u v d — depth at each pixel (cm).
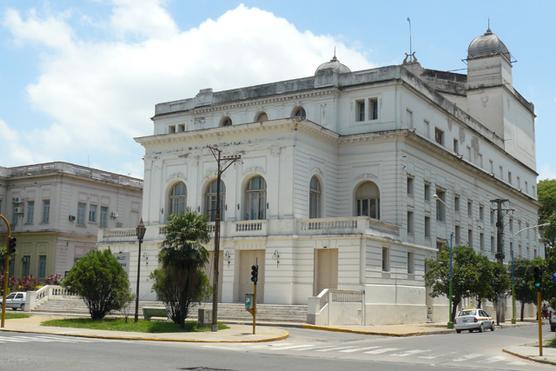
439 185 5700
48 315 4416
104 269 3797
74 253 7156
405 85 5147
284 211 4756
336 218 4569
